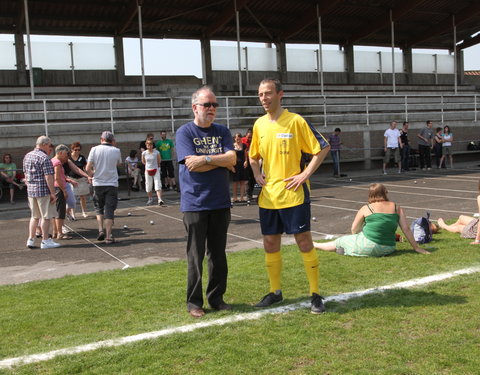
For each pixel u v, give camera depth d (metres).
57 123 16.95
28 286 5.71
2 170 14.54
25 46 25.83
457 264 5.78
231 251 7.51
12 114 17.81
